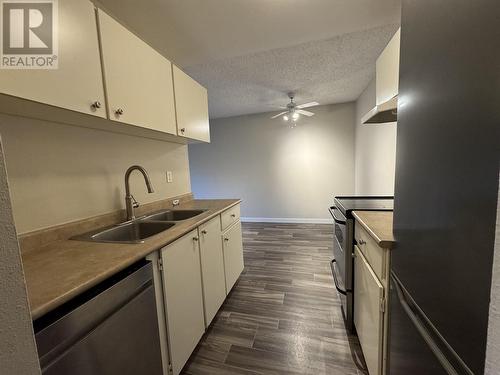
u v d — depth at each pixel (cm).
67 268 83
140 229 160
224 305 196
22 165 107
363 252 129
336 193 436
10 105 88
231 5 150
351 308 156
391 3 151
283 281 233
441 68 52
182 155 241
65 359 64
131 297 91
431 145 57
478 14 40
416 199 67
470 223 43
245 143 477
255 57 224
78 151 133
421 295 64
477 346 41
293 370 132
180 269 128
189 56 219
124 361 86
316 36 189
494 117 37
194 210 189
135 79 132
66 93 93
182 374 131
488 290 38
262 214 486
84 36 101
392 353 89
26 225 107
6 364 38
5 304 38
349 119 412
